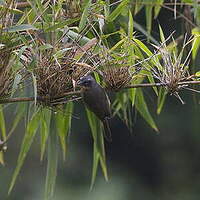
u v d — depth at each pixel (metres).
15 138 21.52
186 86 8.73
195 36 9.29
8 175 21.86
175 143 25.50
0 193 21.91
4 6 8.34
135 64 8.66
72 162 23.70
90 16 9.05
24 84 8.72
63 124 10.33
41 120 10.09
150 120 10.83
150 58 8.72
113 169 25.88
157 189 26.06
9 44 8.30
